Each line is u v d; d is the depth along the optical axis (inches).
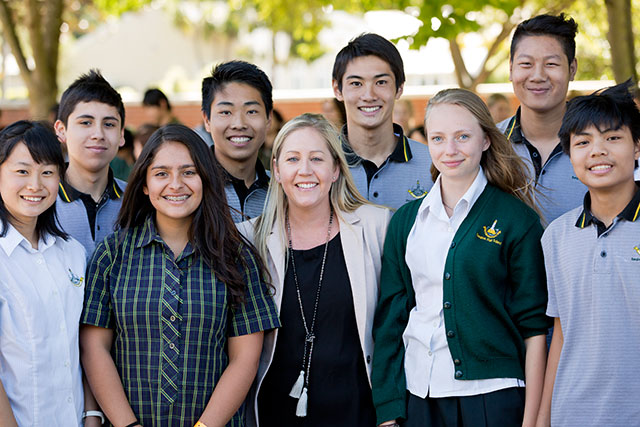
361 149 160.9
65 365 117.8
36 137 118.8
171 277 120.9
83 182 154.6
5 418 111.3
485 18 447.2
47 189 119.8
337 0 435.5
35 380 114.3
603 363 111.0
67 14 676.7
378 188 157.4
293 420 128.9
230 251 125.9
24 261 118.8
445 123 125.6
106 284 123.0
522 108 152.1
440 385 121.3
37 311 116.0
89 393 124.1
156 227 126.6
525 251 123.7
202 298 120.6
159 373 117.9
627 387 109.6
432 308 124.0
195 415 118.6
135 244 124.2
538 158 149.2
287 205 137.3
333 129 135.4
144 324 118.8
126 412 117.6
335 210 135.3
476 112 126.3
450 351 120.9
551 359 120.0
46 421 114.7
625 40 228.5
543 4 400.2
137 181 124.3
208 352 120.3
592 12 438.6
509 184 129.5
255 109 158.4
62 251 124.4
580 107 115.4
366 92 155.5
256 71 160.1
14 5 427.5
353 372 128.6
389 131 161.0
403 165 158.4
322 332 129.5
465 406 119.6
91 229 151.6
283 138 133.3
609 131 112.3
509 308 124.1
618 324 110.6
